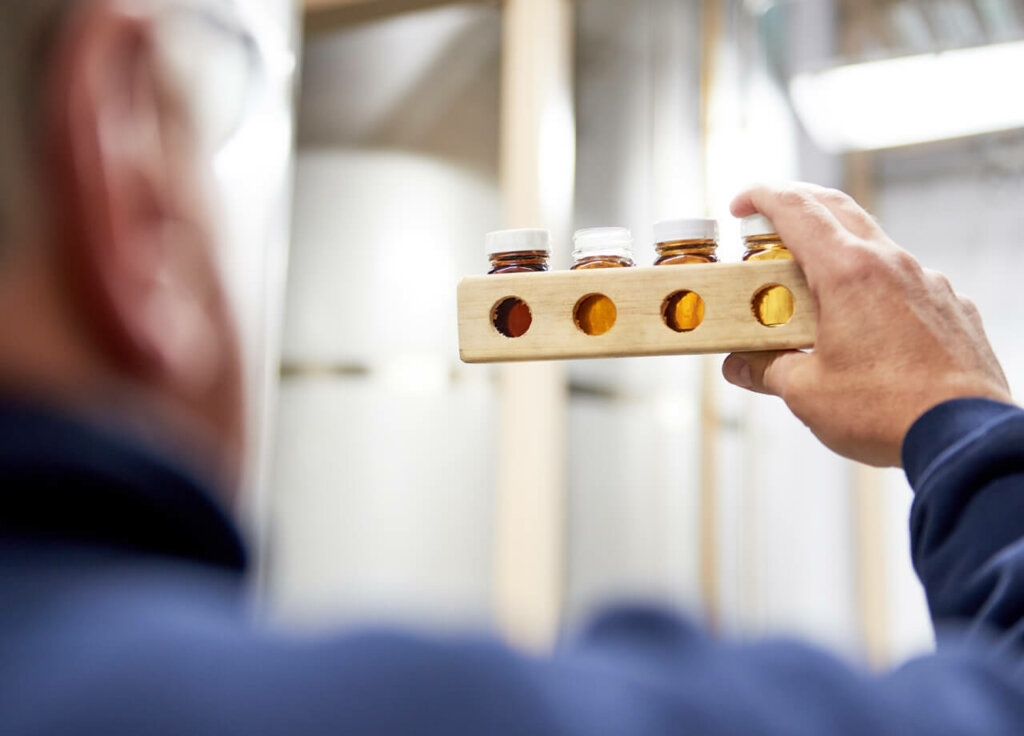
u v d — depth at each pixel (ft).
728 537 6.21
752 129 6.95
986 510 1.18
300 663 0.54
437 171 5.36
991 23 7.68
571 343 2.06
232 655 0.54
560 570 4.91
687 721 0.58
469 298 2.10
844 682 0.65
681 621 0.70
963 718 0.67
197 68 0.71
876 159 9.46
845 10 7.61
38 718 0.51
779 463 7.38
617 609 0.71
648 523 5.43
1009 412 1.36
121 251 0.63
